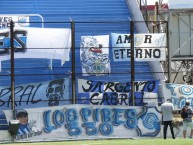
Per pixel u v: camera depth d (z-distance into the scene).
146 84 49.41
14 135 44.91
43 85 48.78
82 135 46.28
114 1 61.03
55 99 48.69
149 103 49.19
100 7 60.31
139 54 49.09
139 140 42.66
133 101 48.31
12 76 47.19
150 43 49.22
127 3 60.84
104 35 52.28
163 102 48.69
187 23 56.91
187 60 58.62
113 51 49.09
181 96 49.09
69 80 50.03
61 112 46.16
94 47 48.94
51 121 45.97
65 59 48.69
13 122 44.66
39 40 48.25
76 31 56.81
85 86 48.91
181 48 56.56
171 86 49.12
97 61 49.03
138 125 47.06
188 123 45.66
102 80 52.38
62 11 59.47
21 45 47.84
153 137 46.91
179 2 55.03
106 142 40.81
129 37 49.09
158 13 61.12
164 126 44.38
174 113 48.50
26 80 51.91
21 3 60.38
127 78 52.94
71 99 48.72
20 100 48.34
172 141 39.25
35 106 48.50
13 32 47.56
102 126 46.62
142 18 58.69
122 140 43.47
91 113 46.56
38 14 58.78
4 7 59.81
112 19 58.88
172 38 56.62
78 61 53.41
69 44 48.69
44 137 45.69
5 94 47.97
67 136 46.06
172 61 62.31
